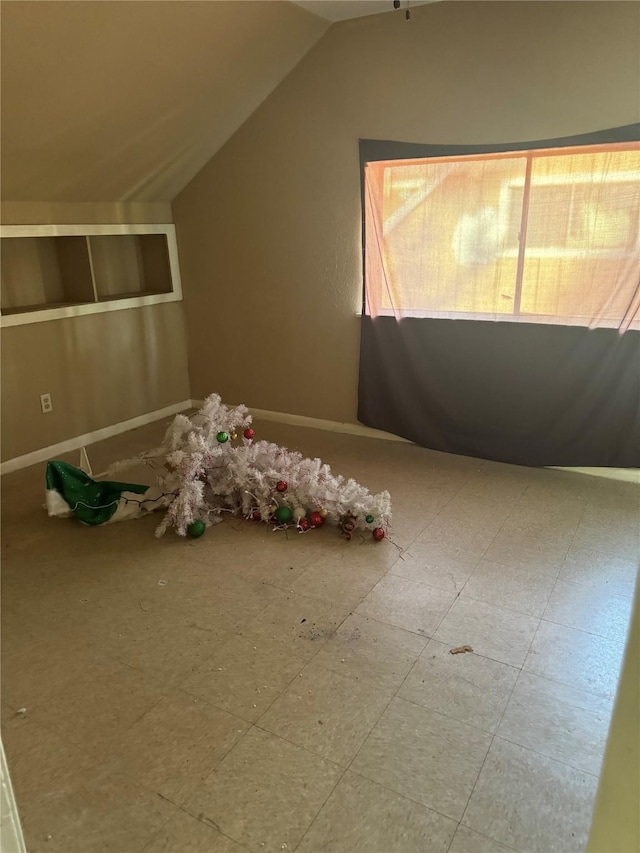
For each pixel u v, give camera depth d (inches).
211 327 175.9
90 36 97.6
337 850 54.3
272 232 156.9
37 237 148.9
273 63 134.8
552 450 132.6
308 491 110.5
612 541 104.3
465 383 139.2
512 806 58.1
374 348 148.9
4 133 109.5
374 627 83.4
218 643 81.0
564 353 126.0
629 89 109.8
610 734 35.7
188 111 133.4
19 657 79.0
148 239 174.6
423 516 114.4
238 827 56.6
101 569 99.1
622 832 35.6
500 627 83.0
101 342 157.2
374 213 140.3
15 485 132.2
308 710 69.6
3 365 135.6
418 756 63.6
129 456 148.6
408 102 130.5
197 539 108.2
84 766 63.2
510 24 116.1
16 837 33.5
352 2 120.6
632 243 115.1
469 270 132.5
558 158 118.3
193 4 102.6
